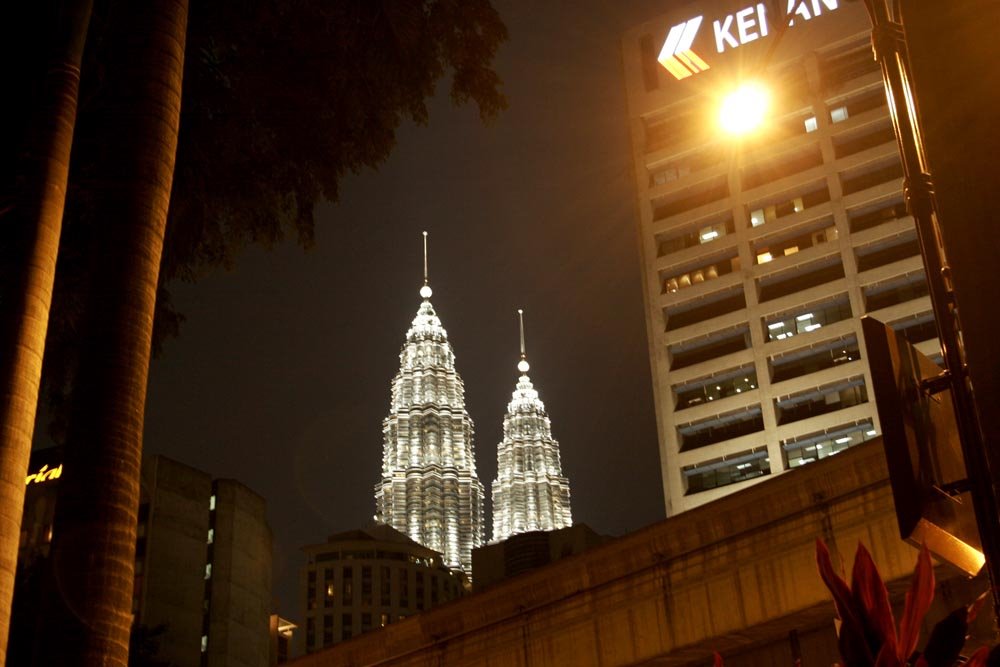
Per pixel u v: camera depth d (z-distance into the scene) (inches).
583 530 4495.6
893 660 231.6
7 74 678.5
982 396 295.9
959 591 1419.8
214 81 874.1
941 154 316.8
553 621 1952.5
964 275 305.3
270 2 850.8
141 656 2279.8
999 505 289.7
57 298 821.9
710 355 4687.5
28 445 461.4
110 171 511.8
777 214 4813.0
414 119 933.8
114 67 539.2
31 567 1581.0
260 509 5753.0
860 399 4315.9
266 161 906.7
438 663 2090.3
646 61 5344.5
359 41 875.4
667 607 1806.1
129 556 446.3
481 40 925.8
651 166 5147.6
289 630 6230.3
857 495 1621.6
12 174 650.8
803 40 4990.2
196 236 883.4
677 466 4498.0
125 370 470.6
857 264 4554.6
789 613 1653.5
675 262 4906.5
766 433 4397.1
